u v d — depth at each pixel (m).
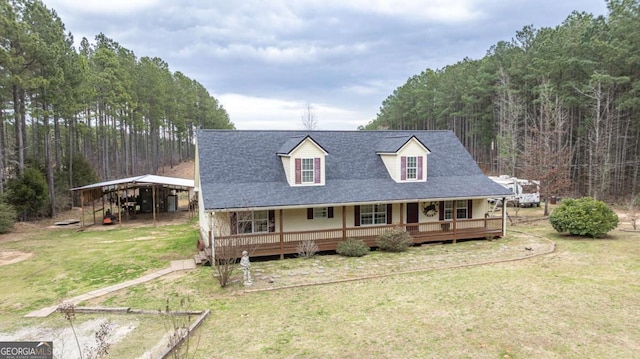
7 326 10.84
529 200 33.12
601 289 12.41
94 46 47.06
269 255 17.84
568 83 36.69
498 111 48.41
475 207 21.97
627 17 31.83
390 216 20.50
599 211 20.33
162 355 8.49
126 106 45.81
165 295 13.02
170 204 36.25
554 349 8.61
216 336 9.74
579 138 37.47
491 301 11.63
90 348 9.16
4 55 24.44
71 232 25.62
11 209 26.31
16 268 16.83
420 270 15.21
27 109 29.09
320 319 10.64
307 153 18.86
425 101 62.28
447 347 8.81
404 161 20.48
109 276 15.50
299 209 18.98
